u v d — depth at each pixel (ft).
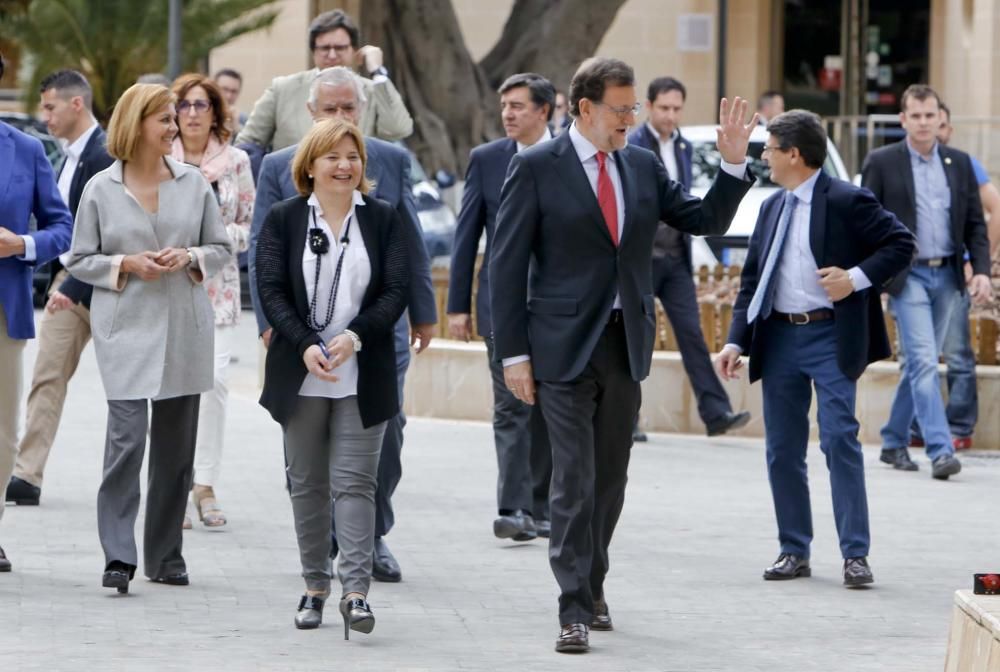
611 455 38.99
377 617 40.78
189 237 43.06
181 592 42.75
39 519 51.08
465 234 50.47
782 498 45.68
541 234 38.32
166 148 42.63
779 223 45.37
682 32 158.71
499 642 38.63
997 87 148.56
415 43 132.57
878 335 45.19
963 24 155.74
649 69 160.04
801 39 164.45
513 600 42.68
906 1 163.43
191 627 39.37
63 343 52.80
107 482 42.52
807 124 45.06
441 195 126.72
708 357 66.39
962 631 31.50
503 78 135.03
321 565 39.75
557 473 38.04
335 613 41.01
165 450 43.09
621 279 38.09
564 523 37.93
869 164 60.34
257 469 60.75
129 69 128.57
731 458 63.98
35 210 45.06
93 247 42.60
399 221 39.34
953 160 60.34
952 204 60.03
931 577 45.75
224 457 63.00
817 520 53.11
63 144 52.85
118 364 42.34
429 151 131.44
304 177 38.96
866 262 44.39
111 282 42.22
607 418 38.75
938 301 60.59
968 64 154.40
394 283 38.75
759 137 98.99
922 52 163.94
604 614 39.91
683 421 69.26
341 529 38.47
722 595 43.60
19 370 44.60
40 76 128.47
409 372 73.26
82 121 52.37
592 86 37.86
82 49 128.16
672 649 38.27
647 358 38.47
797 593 43.88
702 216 38.50
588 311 37.91
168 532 43.39
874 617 41.45
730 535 50.90
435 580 44.80
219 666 36.09
